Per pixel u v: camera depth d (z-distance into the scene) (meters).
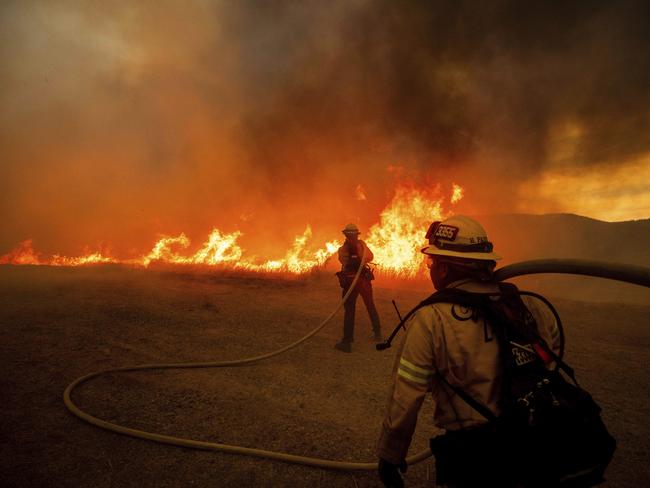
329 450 3.32
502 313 1.69
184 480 2.91
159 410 3.93
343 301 5.13
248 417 3.84
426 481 2.96
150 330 6.50
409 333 1.77
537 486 1.48
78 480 2.88
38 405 3.94
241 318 7.38
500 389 1.61
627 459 3.26
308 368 5.09
